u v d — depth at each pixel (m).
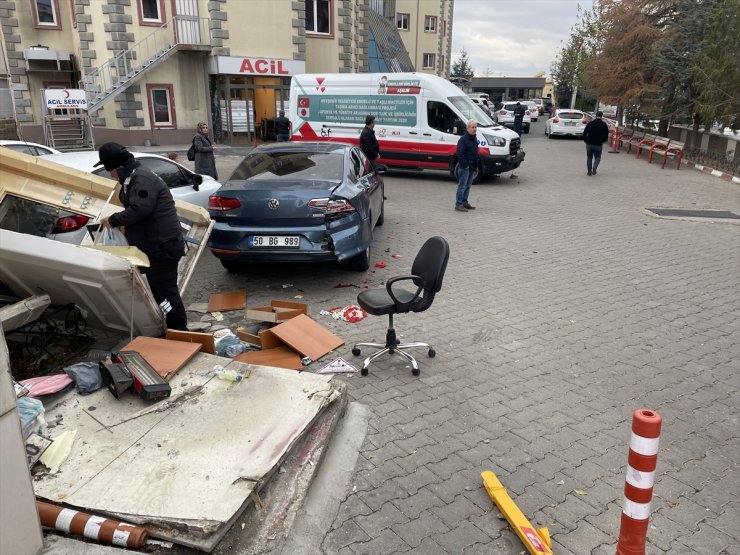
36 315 4.32
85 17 22.53
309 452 3.50
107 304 4.35
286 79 25.86
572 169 18.22
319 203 6.15
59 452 3.25
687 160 19.39
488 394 4.44
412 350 5.18
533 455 3.70
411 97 15.41
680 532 3.07
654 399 4.40
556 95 60.38
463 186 11.37
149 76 23.83
